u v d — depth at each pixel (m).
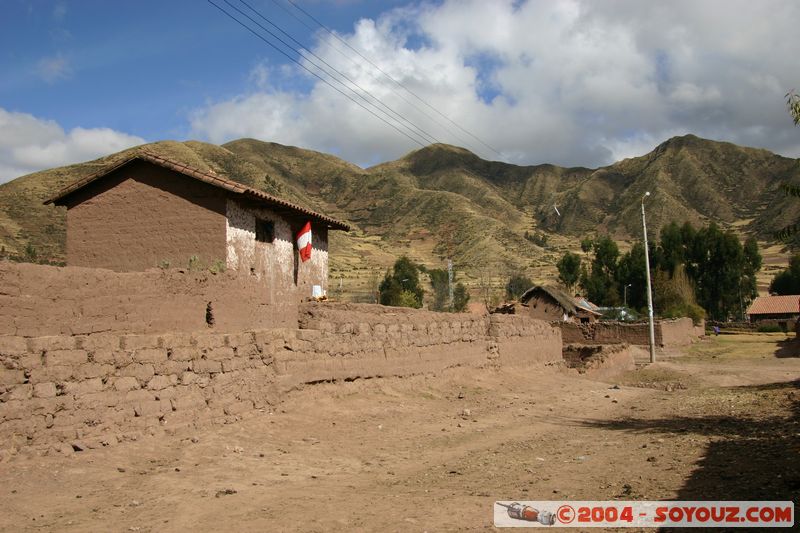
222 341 13.91
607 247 96.56
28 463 9.75
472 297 89.19
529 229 162.25
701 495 8.53
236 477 10.46
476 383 23.94
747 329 75.56
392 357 20.45
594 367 33.19
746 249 95.94
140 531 7.64
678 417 18.23
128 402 11.59
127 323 13.07
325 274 27.70
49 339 10.45
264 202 21.12
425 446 13.89
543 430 16.30
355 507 8.73
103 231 20.34
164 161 19.89
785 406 18.70
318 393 16.95
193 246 19.75
